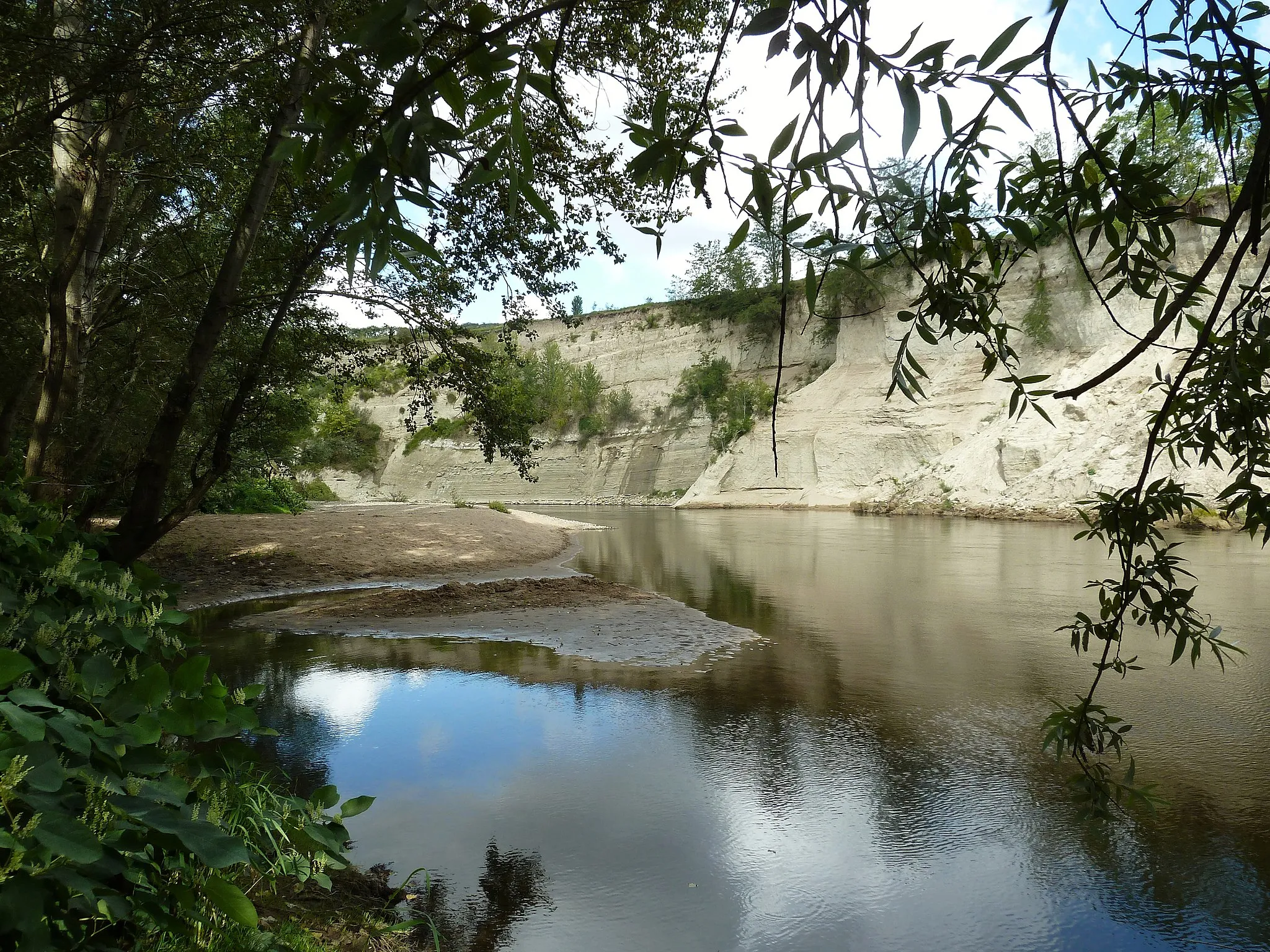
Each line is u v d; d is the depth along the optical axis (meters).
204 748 2.86
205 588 14.87
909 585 15.34
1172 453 1.70
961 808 4.88
